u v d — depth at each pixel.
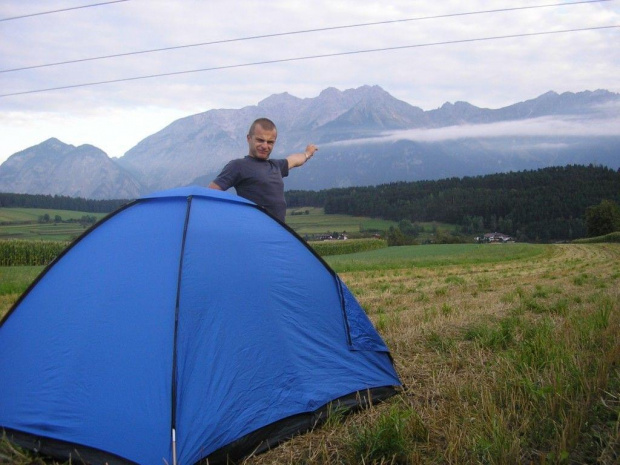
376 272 24.17
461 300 11.82
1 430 3.84
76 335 4.00
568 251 56.78
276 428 3.89
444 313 9.30
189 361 3.78
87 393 3.74
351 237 134.25
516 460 3.21
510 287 15.37
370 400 4.44
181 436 3.50
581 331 6.55
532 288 14.52
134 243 4.33
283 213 5.30
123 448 3.47
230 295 4.18
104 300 4.09
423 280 19.22
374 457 3.40
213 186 4.98
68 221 135.38
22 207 154.12
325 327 4.71
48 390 3.84
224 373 3.86
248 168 5.11
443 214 164.12
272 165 5.29
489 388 4.49
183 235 4.25
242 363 3.98
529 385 4.23
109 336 3.92
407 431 3.73
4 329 4.35
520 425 3.79
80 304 4.14
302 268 4.80
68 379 3.84
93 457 3.53
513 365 5.07
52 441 3.65
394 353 6.14
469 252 54.25
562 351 5.34
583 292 12.67
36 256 38.88
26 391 3.91
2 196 151.62
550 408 3.97
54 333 4.08
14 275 21.05
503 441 3.39
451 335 7.05
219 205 4.64
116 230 4.47
